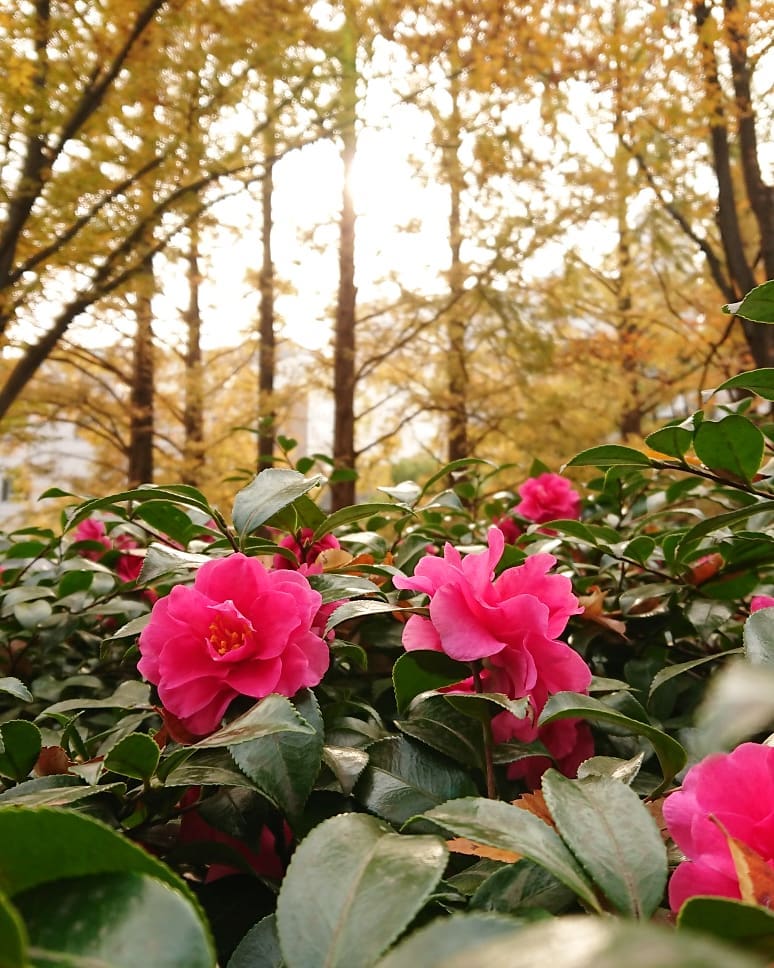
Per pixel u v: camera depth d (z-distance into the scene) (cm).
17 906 41
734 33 478
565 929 32
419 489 187
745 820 53
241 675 90
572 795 60
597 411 993
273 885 77
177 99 523
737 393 329
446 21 549
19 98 433
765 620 81
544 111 643
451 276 941
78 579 165
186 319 1066
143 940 38
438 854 52
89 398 970
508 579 95
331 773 89
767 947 42
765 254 499
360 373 998
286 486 119
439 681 97
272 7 497
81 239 513
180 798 85
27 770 95
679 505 198
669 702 122
